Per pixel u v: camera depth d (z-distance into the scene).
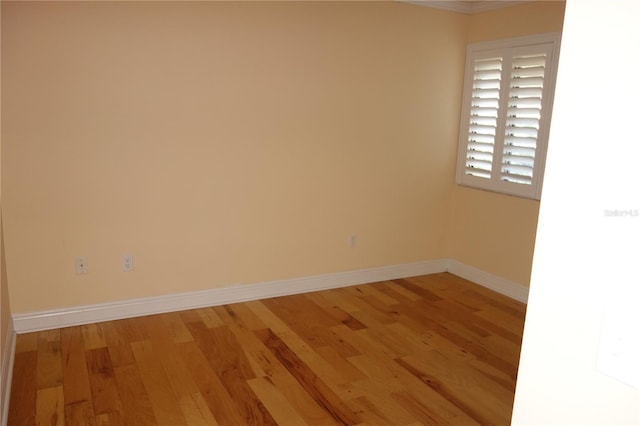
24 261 3.01
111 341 3.01
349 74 3.80
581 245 0.71
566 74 0.72
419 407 2.43
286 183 3.72
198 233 3.47
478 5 4.11
